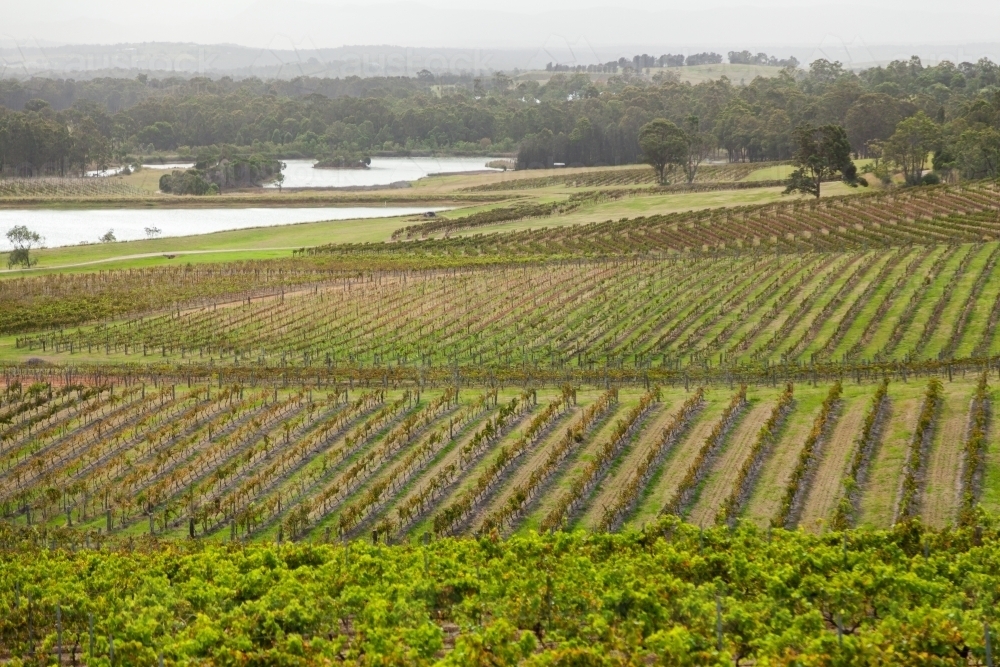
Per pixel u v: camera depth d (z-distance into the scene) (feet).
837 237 497.05
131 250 564.71
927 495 194.49
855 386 265.54
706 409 254.06
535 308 382.22
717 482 209.36
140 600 149.69
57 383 296.51
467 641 130.31
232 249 564.71
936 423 228.43
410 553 167.94
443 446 238.68
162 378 300.20
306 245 575.38
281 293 420.77
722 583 149.18
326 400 271.49
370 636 132.16
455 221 625.41
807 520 189.26
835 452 219.00
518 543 167.73
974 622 129.70
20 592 156.25
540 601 142.72
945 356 297.53
